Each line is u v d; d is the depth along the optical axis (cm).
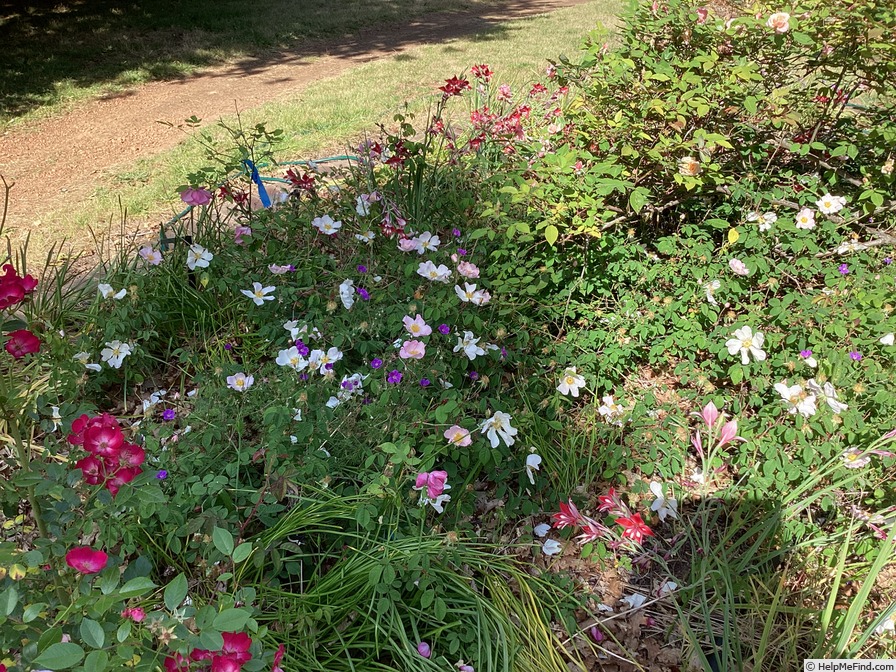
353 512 212
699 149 306
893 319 273
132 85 844
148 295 325
